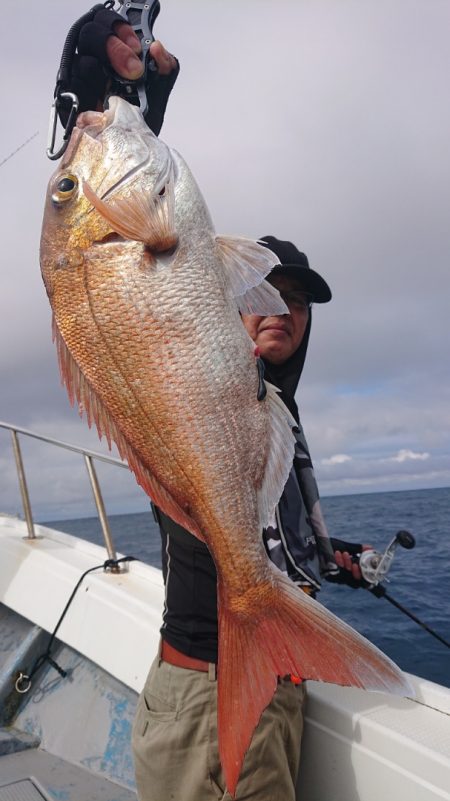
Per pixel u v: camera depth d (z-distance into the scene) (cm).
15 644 123
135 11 72
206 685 61
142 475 57
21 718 108
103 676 105
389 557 78
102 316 56
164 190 57
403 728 62
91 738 98
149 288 55
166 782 61
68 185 59
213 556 56
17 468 141
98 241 57
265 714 59
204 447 55
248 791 57
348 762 64
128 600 102
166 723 62
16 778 92
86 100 70
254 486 56
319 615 55
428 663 160
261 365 58
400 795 59
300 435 77
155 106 75
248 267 58
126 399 56
